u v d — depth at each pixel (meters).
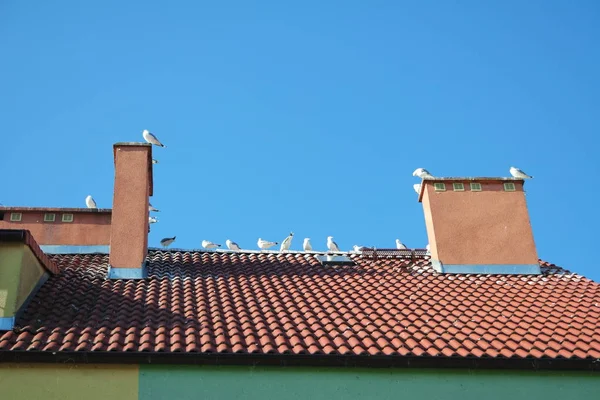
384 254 22.50
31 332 16.03
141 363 15.58
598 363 16.48
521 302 19.36
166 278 19.80
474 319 18.16
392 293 19.61
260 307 18.03
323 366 15.98
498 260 21.66
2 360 15.23
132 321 16.81
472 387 16.25
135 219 20.78
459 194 22.69
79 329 16.33
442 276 21.06
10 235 17.03
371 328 17.25
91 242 22.02
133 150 21.98
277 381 15.78
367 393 15.91
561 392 16.36
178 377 15.58
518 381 16.41
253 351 15.75
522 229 22.17
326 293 19.27
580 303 19.31
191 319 17.00
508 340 17.14
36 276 18.19
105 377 15.41
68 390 15.19
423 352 16.31
